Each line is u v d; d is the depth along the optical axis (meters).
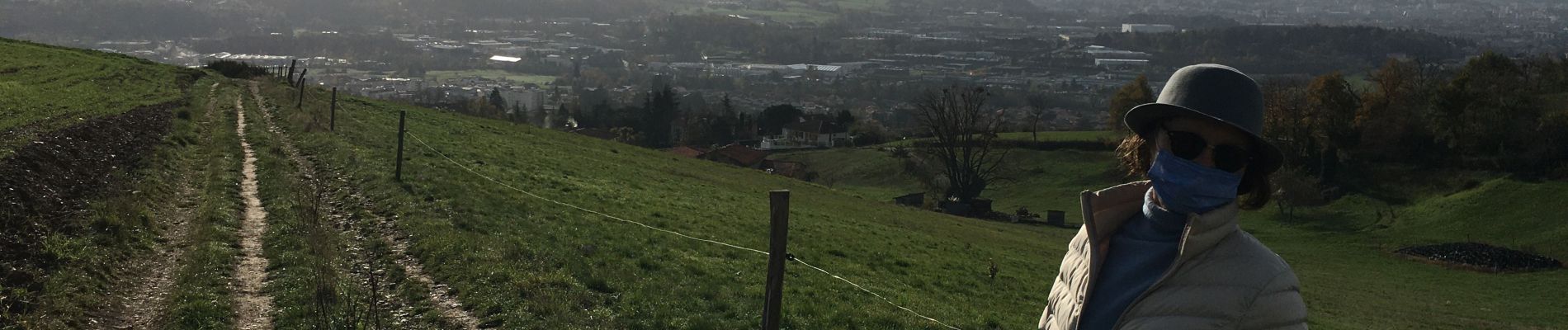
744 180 52.84
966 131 87.56
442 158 28.98
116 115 28.41
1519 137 91.38
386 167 24.16
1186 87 2.56
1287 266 2.58
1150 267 2.64
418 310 12.47
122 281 12.77
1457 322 42.78
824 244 27.09
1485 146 93.12
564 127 147.88
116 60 60.06
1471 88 95.31
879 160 115.56
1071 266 2.95
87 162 19.47
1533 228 77.12
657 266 16.73
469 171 26.89
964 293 24.17
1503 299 53.41
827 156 122.81
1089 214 2.80
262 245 15.26
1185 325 2.46
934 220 51.62
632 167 44.41
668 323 12.77
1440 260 68.25
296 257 14.36
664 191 34.88
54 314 10.85
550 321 12.05
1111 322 2.65
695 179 46.41
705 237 23.52
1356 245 76.81
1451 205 85.25
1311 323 33.59
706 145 149.25
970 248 37.00
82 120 25.84
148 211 16.31
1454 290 55.56
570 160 40.38
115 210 15.25
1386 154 98.44
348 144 28.34
